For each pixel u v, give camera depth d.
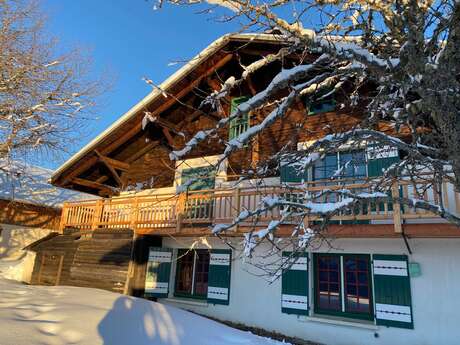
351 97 4.90
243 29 3.50
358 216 7.12
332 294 8.16
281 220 4.04
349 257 8.15
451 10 3.46
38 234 19.59
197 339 5.05
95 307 5.56
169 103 10.95
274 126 10.18
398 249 7.49
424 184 5.88
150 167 12.84
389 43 3.88
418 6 3.15
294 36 3.16
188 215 10.03
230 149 3.49
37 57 14.71
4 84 13.88
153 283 10.08
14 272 14.14
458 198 6.51
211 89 10.93
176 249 10.69
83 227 12.09
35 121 14.87
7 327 3.97
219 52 9.90
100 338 4.25
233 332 5.89
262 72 10.91
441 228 6.55
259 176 4.37
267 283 8.66
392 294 7.25
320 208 3.95
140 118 11.26
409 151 3.58
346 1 3.45
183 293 10.27
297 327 8.08
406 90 3.57
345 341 7.50
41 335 3.97
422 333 6.86
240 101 11.48
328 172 8.71
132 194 12.70
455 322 6.66
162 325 5.27
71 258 11.56
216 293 9.31
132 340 4.45
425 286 7.05
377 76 3.51
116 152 12.81
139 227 10.44
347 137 3.69
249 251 4.07
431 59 3.48
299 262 8.30
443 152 3.81
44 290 7.21
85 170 13.12
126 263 10.09
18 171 17.53
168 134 12.34
